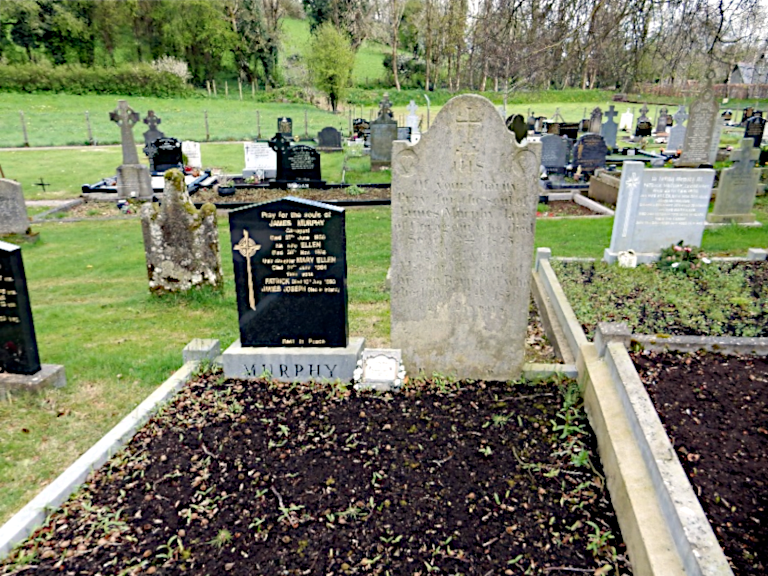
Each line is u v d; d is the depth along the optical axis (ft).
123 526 12.91
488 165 17.37
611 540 12.29
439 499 13.60
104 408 18.38
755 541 10.98
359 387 18.61
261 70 204.64
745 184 39.88
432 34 167.12
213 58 198.18
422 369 19.77
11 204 40.91
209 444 15.89
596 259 31.53
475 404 17.72
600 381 16.57
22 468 15.37
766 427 14.37
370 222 47.73
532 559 11.81
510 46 38.27
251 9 191.21
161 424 16.85
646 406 14.49
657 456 12.66
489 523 12.82
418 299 18.95
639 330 20.92
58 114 134.10
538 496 13.64
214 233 28.86
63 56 186.09
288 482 14.32
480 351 19.16
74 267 36.32
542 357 22.50
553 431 16.20
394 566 11.73
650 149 94.07
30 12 176.76
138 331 25.23
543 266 29.68
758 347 17.93
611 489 13.56
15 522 12.70
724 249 34.19
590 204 52.54
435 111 155.74
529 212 17.56
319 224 18.51
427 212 18.06
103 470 14.83
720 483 12.49
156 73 167.22
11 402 18.52
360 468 14.79
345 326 19.48
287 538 12.50
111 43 194.39
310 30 213.46
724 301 23.82
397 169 17.81
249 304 19.51
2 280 18.11
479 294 18.58
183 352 20.59
